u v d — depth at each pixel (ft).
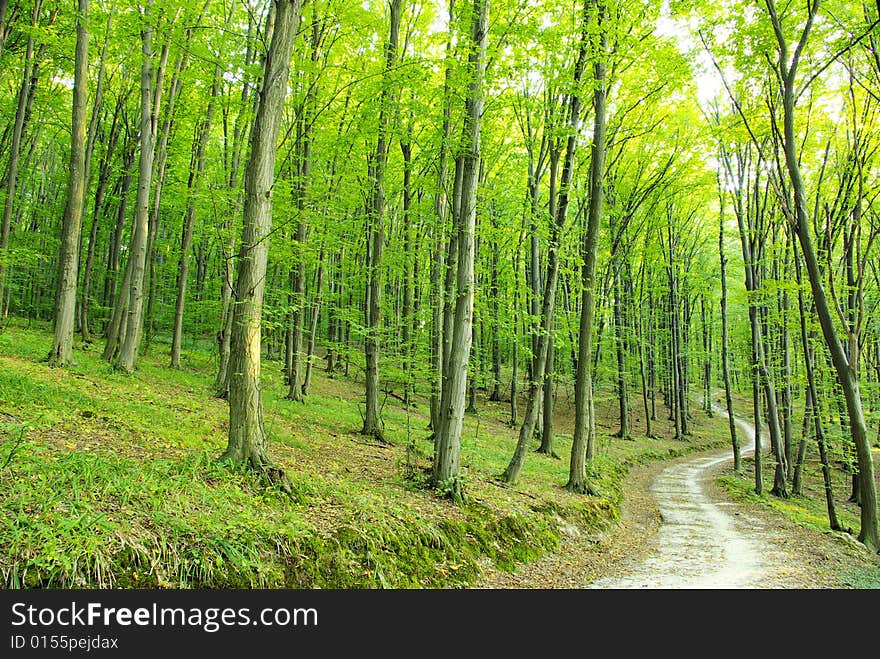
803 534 36.58
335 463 30.37
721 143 49.96
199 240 62.64
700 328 121.90
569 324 56.29
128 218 79.36
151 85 46.44
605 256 61.52
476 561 23.24
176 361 52.44
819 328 46.32
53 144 85.56
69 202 37.19
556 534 30.04
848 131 40.01
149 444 23.85
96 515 14.66
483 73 29.30
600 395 104.47
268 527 17.51
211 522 16.55
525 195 49.44
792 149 34.45
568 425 91.91
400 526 21.86
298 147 44.50
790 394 63.87
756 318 60.13
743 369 99.35
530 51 34.12
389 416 59.06
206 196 34.45
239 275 22.63
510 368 117.91
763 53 36.24
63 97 56.49
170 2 31.86
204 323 70.38
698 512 43.98
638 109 48.24
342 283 54.75
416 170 47.96
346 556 18.57
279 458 27.40
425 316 47.32
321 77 39.40
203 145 49.70
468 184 29.68
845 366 35.24
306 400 50.96
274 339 69.67
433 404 48.37
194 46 33.09
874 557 32.27
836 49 34.96
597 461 58.54
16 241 62.95
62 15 41.47
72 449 20.03
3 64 43.45
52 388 27.86
